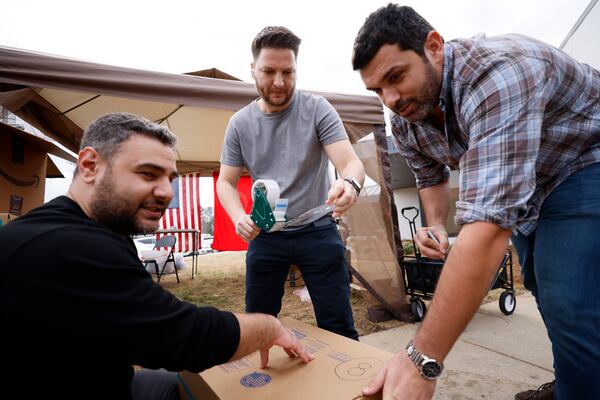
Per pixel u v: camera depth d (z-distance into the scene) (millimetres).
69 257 520
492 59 713
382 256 2842
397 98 814
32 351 521
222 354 637
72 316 510
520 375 1629
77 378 565
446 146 1129
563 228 840
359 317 2811
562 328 825
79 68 2148
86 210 685
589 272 781
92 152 675
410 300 2738
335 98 2812
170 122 4125
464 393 1480
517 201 622
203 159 6172
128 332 537
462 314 617
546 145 831
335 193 1095
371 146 2988
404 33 767
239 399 693
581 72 823
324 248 1276
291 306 3201
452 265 635
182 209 6844
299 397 677
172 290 4285
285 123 1371
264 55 1218
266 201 1141
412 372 638
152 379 1003
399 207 9148
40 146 3064
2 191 2613
